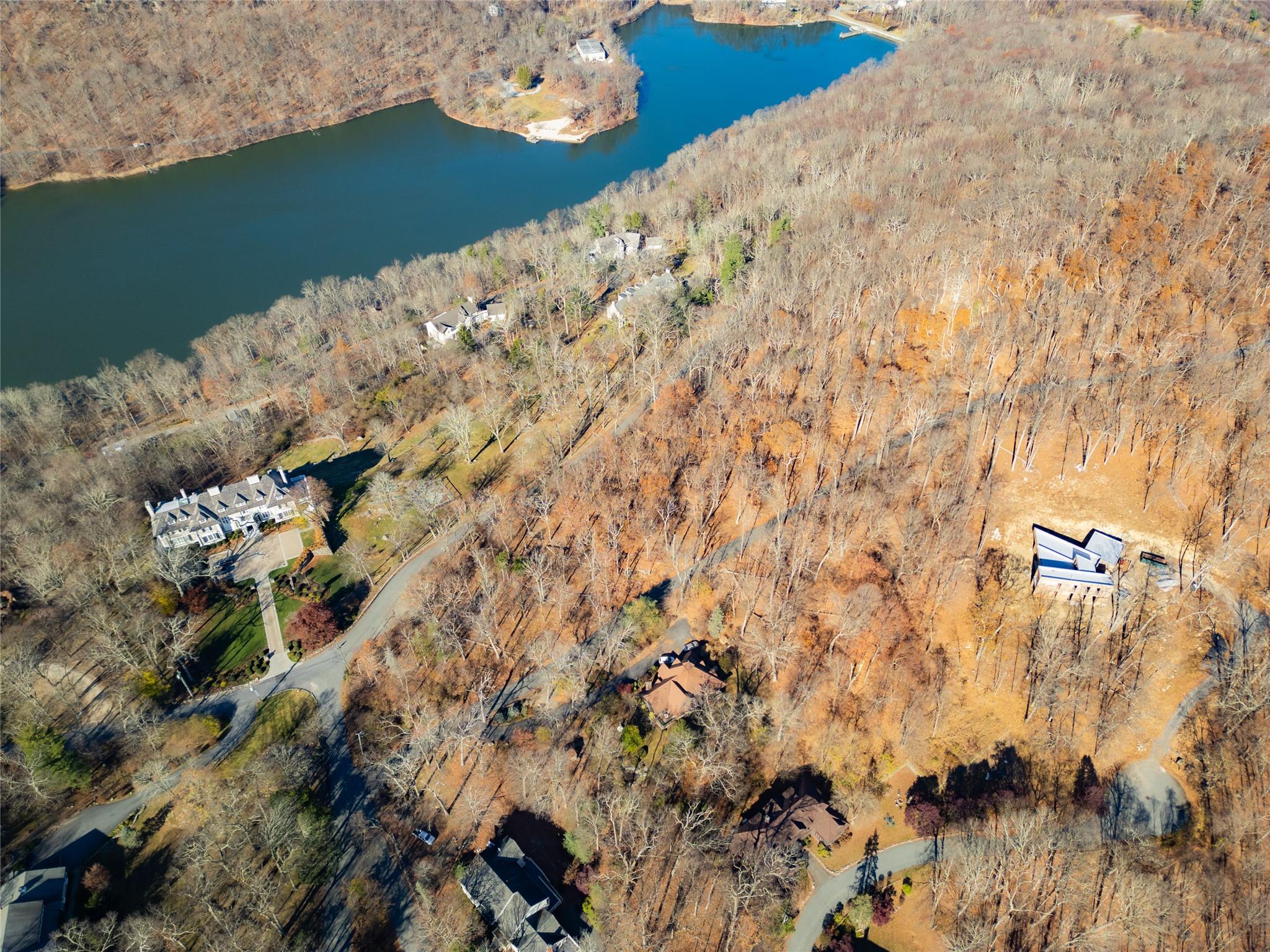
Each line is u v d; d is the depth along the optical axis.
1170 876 122.44
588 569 173.38
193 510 188.50
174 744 148.62
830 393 196.75
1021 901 121.38
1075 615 151.88
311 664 162.88
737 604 163.25
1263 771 129.88
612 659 156.75
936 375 194.00
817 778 138.62
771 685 150.25
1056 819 130.25
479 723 147.62
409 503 192.88
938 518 165.75
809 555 167.12
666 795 136.25
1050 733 139.00
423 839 133.75
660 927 120.88
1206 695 140.50
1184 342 183.75
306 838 131.50
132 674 158.38
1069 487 168.75
